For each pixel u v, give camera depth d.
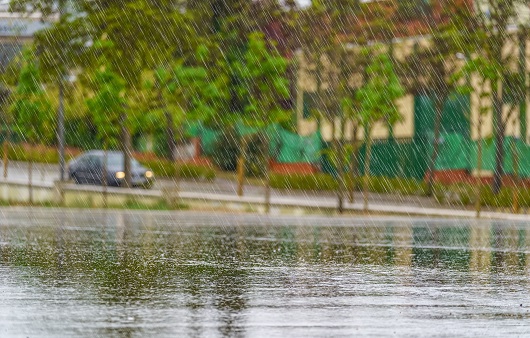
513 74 85.62
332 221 64.75
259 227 55.84
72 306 22.58
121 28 80.56
